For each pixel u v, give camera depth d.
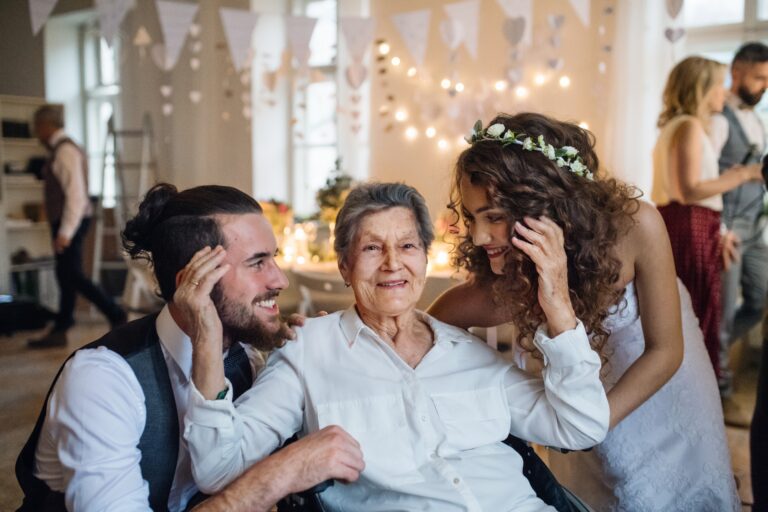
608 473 1.66
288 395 1.35
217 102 6.01
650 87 4.18
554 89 4.59
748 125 3.24
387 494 1.31
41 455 1.24
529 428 1.40
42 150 6.66
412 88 5.20
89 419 1.15
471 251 1.55
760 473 1.88
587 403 1.30
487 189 1.31
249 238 1.24
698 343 1.73
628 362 1.58
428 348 1.46
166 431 1.25
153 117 6.33
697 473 1.62
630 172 4.23
